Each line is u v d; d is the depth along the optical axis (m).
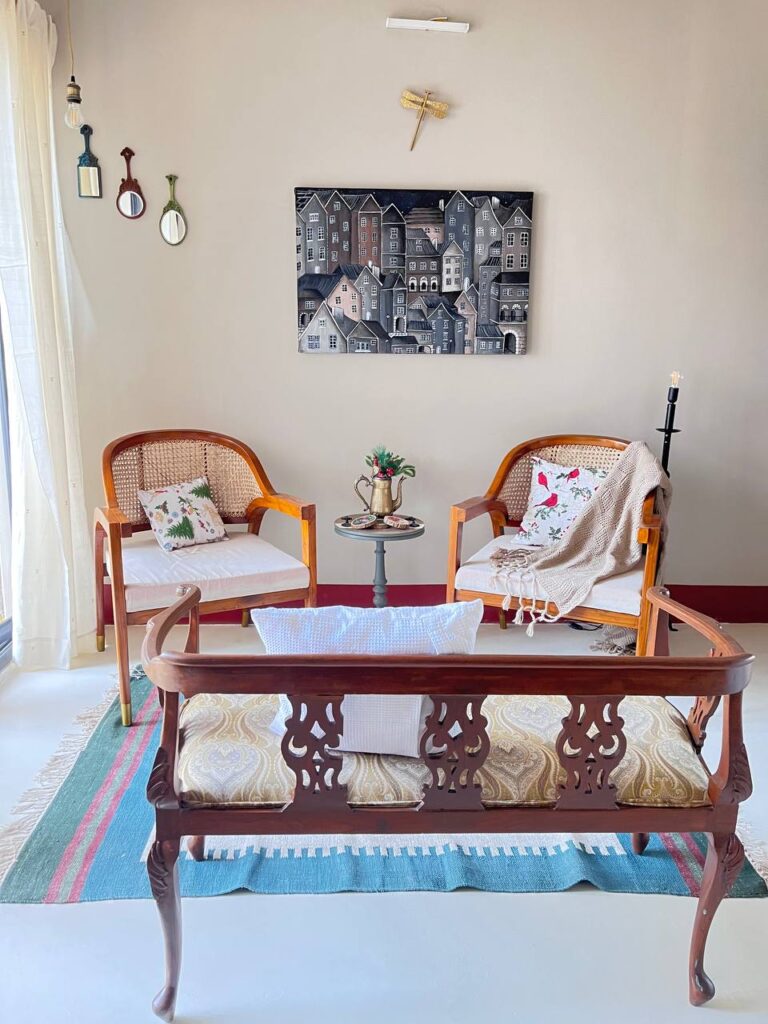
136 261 3.29
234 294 3.34
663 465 3.28
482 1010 1.50
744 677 1.39
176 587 2.61
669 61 3.24
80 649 3.18
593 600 2.68
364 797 1.44
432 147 3.27
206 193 3.26
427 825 1.45
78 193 3.23
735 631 3.55
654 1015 1.49
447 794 1.44
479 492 3.55
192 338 3.37
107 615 3.48
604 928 1.71
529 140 3.28
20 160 2.70
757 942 1.67
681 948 1.66
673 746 1.57
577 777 1.44
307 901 1.78
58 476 2.93
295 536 3.55
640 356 3.46
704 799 1.47
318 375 3.42
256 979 1.56
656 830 1.46
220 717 1.67
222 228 3.29
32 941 1.66
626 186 3.33
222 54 3.17
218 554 2.93
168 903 1.44
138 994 1.53
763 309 3.44
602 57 3.23
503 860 1.92
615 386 3.49
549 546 3.04
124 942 1.66
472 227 3.29
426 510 3.56
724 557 3.65
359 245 3.29
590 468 3.28
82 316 3.32
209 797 1.42
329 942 1.66
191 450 3.26
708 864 1.49
